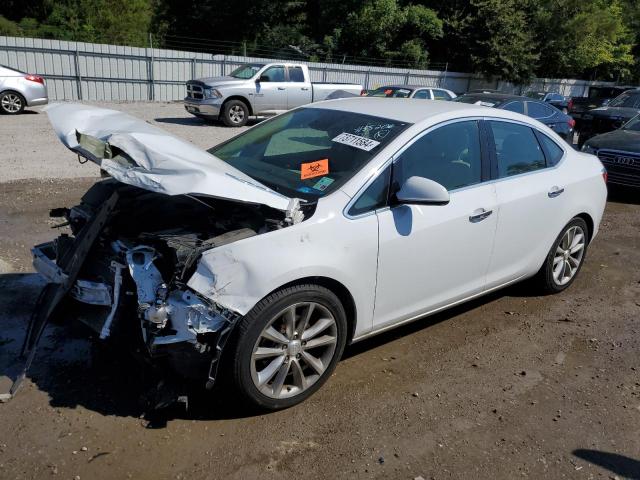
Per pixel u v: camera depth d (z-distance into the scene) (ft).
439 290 13.20
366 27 113.39
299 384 11.12
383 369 12.80
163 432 10.21
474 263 13.76
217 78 54.65
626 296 17.93
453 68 118.21
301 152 13.26
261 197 10.27
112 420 10.43
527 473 9.85
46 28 105.50
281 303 10.27
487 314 15.97
